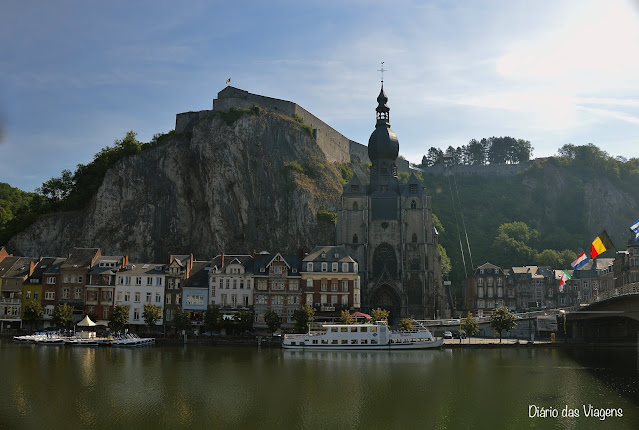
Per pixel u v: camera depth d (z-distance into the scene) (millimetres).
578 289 191375
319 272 134250
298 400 69438
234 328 124688
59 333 125375
